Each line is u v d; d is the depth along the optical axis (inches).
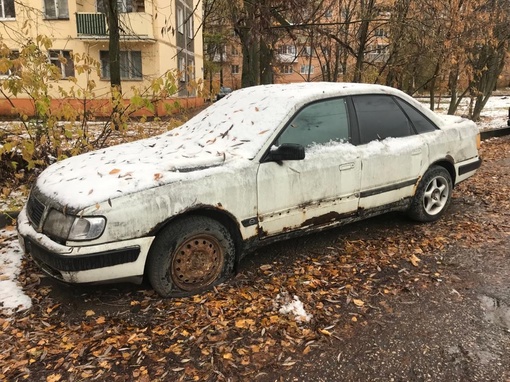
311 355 110.5
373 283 147.3
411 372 103.6
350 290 142.6
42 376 104.0
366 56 485.4
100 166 145.9
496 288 142.6
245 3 293.3
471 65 530.6
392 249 174.4
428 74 545.6
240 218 142.0
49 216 129.2
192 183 133.0
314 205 157.8
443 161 202.7
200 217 137.3
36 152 237.6
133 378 103.1
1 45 208.1
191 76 248.1
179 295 138.0
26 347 114.7
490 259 164.2
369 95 181.2
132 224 124.6
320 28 366.3
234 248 146.2
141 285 146.1
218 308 132.0
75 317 128.6
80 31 759.7
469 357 108.3
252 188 143.0
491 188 265.9
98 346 114.9
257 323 124.3
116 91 226.4
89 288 144.6
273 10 296.4
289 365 107.0
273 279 149.9
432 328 121.0
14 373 104.8
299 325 123.5
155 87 221.0
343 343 115.1
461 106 944.3
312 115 161.5
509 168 325.7
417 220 200.5
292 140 154.2
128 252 125.1
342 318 126.6
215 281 143.6
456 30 430.3
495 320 124.4
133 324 124.6
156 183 129.0
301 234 159.3
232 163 141.4
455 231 193.2
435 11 425.1
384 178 176.9
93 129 243.8
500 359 107.4
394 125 186.2
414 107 196.2
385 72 475.5
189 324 124.3
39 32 775.7
